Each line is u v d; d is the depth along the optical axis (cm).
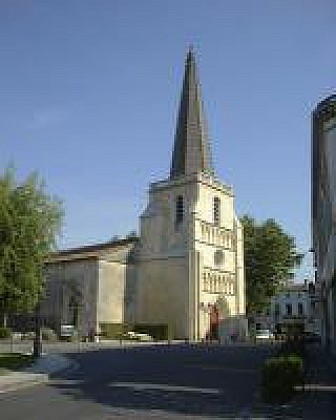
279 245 7369
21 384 2020
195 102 7025
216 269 6575
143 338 5897
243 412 1365
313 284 4934
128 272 6519
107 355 3303
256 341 6203
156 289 6494
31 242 2712
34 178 2888
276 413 1343
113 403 1525
